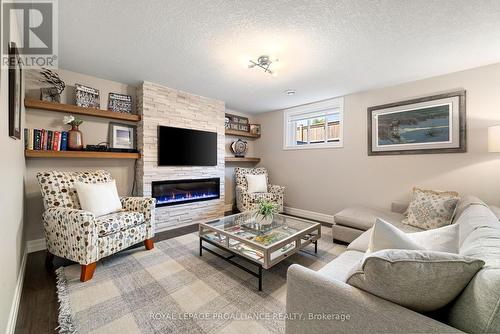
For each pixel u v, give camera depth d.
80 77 2.82
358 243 1.79
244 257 1.92
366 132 3.43
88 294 1.69
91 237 1.89
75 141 2.62
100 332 1.33
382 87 3.25
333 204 3.84
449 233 1.06
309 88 3.31
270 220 2.37
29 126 2.49
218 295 1.70
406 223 2.39
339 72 2.74
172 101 3.37
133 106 3.26
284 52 2.26
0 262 1.13
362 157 3.48
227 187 4.70
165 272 2.03
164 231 3.24
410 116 3.01
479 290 0.69
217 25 1.83
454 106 2.68
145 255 2.38
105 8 1.62
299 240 2.13
